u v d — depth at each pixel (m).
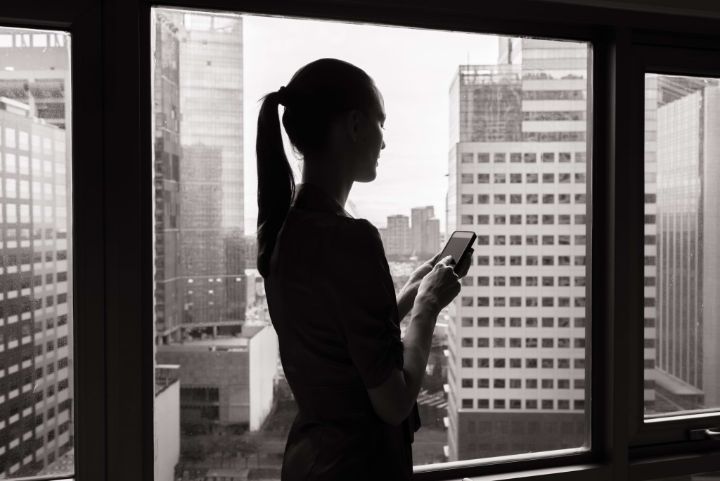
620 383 1.36
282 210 0.80
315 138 0.80
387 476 0.76
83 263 1.06
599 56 1.37
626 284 1.36
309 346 0.76
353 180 0.84
